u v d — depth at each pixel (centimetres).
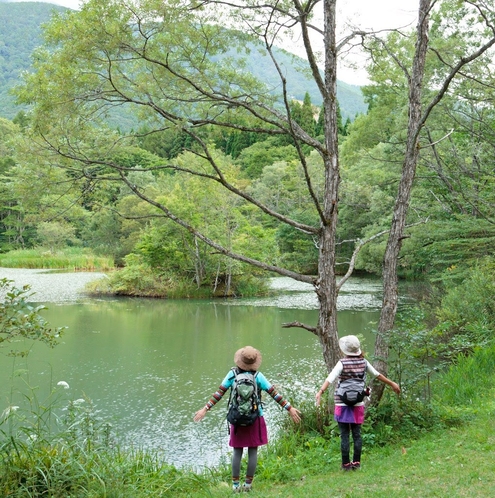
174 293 3478
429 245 1995
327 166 904
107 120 934
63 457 589
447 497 467
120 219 5881
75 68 833
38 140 870
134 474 634
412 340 829
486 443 649
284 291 3922
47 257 5697
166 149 6450
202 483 646
